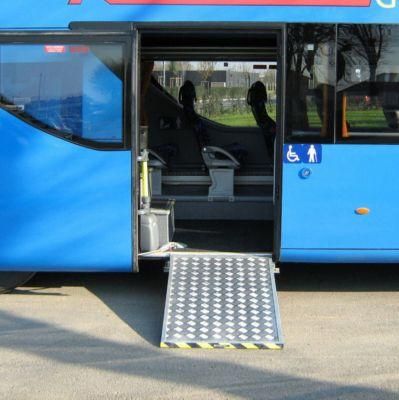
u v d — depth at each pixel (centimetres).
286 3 539
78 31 538
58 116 545
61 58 541
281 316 533
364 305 562
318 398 388
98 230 550
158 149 815
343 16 539
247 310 496
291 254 553
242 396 390
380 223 549
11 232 552
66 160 545
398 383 409
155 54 764
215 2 539
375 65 543
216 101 813
